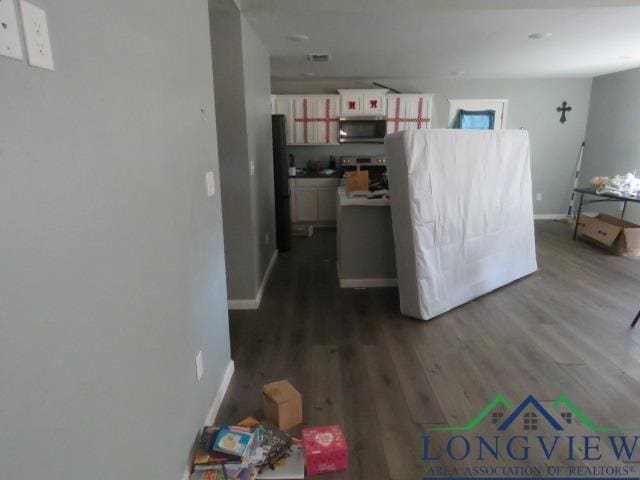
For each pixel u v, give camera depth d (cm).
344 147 680
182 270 164
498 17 312
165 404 145
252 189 336
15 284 74
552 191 691
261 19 312
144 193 128
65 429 88
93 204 99
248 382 240
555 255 487
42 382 81
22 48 75
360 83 650
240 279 341
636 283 394
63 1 88
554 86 652
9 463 73
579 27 342
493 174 357
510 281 397
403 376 245
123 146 115
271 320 322
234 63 305
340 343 285
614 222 534
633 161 564
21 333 75
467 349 275
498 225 370
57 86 86
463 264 340
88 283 97
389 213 373
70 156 90
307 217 654
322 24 327
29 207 77
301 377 245
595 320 317
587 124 664
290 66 519
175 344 155
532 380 239
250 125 331
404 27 337
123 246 114
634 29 348
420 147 296
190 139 174
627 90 571
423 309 311
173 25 155
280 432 191
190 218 174
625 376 243
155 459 136
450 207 320
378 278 389
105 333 105
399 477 174
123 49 115
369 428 202
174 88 156
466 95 654
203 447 174
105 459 105
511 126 666
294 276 425
